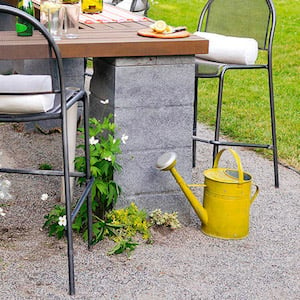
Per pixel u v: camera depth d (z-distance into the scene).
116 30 3.81
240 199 3.59
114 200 3.56
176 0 12.09
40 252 3.41
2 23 5.64
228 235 3.63
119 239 3.53
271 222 3.91
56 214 3.60
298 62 8.49
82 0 4.41
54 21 3.42
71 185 3.92
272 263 3.39
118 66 3.44
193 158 4.84
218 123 4.20
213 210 3.62
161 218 3.68
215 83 7.53
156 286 3.11
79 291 3.04
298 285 3.18
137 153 3.61
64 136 2.91
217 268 3.31
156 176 3.69
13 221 3.78
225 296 3.05
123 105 3.52
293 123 6.06
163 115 3.61
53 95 3.05
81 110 5.52
